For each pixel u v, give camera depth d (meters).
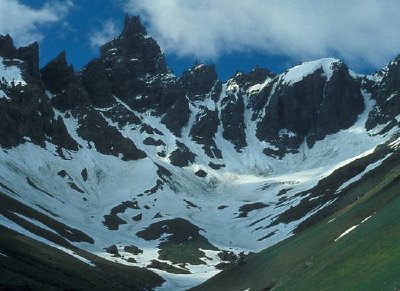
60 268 132.25
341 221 107.50
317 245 104.00
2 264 105.38
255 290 105.00
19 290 88.56
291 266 103.81
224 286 123.44
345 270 66.12
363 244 71.06
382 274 56.34
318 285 67.81
